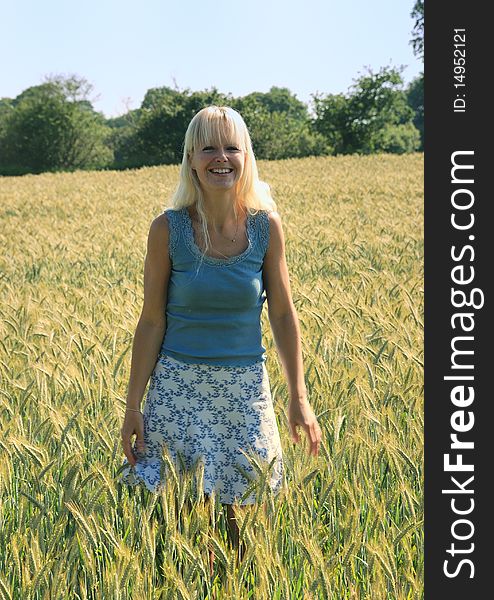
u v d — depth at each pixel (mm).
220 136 3174
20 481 3561
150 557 2857
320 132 68000
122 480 3426
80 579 3000
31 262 10562
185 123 67625
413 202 19984
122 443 3408
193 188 3250
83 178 37125
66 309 6523
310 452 3438
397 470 3496
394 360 4746
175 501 3227
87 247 11711
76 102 73062
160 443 3363
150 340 3375
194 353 3301
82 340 5027
